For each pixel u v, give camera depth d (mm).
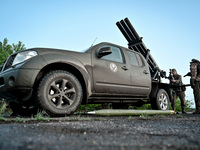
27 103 3309
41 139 1051
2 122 2127
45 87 2879
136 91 4355
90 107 6047
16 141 982
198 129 1629
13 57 3162
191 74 5465
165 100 5355
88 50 3652
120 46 4402
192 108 8273
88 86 3369
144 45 6754
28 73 2762
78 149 840
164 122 2264
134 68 4422
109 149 853
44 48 3119
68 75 3115
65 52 3256
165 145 945
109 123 2066
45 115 3289
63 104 3258
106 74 3699
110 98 3906
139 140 1075
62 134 1274
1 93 3062
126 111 3586
